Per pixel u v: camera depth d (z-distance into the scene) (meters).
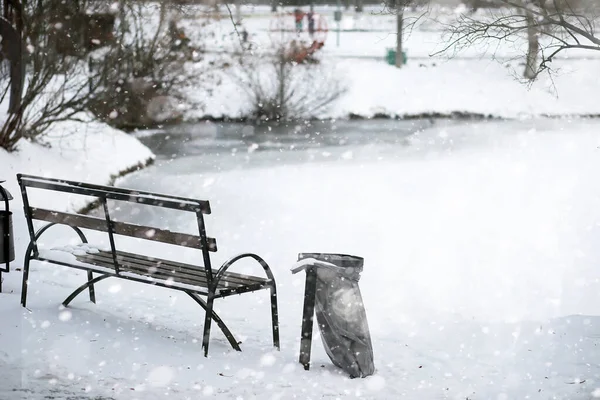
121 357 5.74
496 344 6.87
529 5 8.97
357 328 5.93
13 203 13.81
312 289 5.92
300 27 38.50
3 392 4.92
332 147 27.59
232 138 28.91
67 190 6.29
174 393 5.15
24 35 17.16
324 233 14.27
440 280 10.94
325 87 35.69
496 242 13.86
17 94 16.91
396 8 10.08
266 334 6.93
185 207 5.68
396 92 37.12
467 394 5.50
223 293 5.95
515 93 37.16
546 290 10.48
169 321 7.04
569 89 37.97
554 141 28.97
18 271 8.30
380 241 13.77
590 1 9.16
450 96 37.22
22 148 17.67
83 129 21.55
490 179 21.06
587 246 13.48
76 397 4.95
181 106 30.36
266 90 34.09
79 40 19.34
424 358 6.41
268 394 5.28
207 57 34.12
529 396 5.46
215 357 5.99
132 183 19.75
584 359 6.35
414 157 25.25
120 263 6.48
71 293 7.26
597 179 20.95
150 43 26.97
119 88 22.56
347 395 5.37
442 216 16.19
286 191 18.92
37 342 5.85
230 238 13.56
